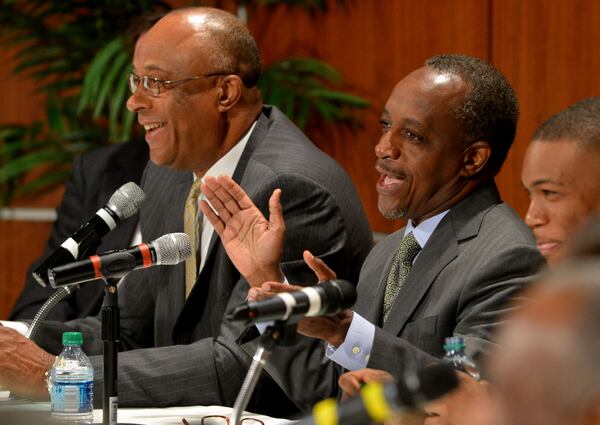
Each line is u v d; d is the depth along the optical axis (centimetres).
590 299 112
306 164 747
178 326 747
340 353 541
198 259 757
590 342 111
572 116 504
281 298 397
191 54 755
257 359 405
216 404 668
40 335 744
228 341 675
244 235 592
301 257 722
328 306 407
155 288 788
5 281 1462
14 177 1430
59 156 1343
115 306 515
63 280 493
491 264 564
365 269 649
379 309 620
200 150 766
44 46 1341
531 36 1076
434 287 586
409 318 588
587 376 111
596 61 1027
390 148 609
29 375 639
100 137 1345
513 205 1085
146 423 586
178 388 659
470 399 170
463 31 1136
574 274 115
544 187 504
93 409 644
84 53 1330
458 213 603
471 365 468
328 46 1275
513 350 114
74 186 1003
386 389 177
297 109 1296
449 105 600
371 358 536
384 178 618
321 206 733
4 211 1453
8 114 1446
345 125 1262
